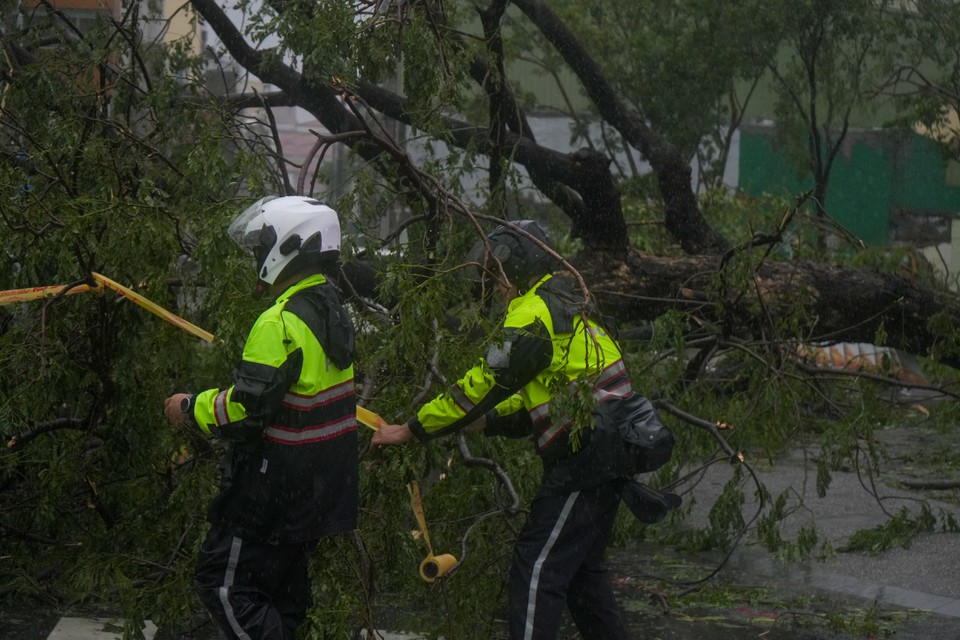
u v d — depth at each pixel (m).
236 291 8.48
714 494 17.28
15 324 10.51
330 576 8.07
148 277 9.38
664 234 19.41
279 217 7.60
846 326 16.06
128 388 10.22
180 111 12.35
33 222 10.02
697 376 14.48
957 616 11.47
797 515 16.19
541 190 15.77
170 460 10.62
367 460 9.45
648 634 10.66
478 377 8.29
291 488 7.40
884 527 14.77
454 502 10.05
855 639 10.67
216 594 7.55
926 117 27.75
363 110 17.45
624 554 13.83
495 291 9.17
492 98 13.73
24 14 13.55
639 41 30.00
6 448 10.59
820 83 31.27
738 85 39.06
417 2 11.66
